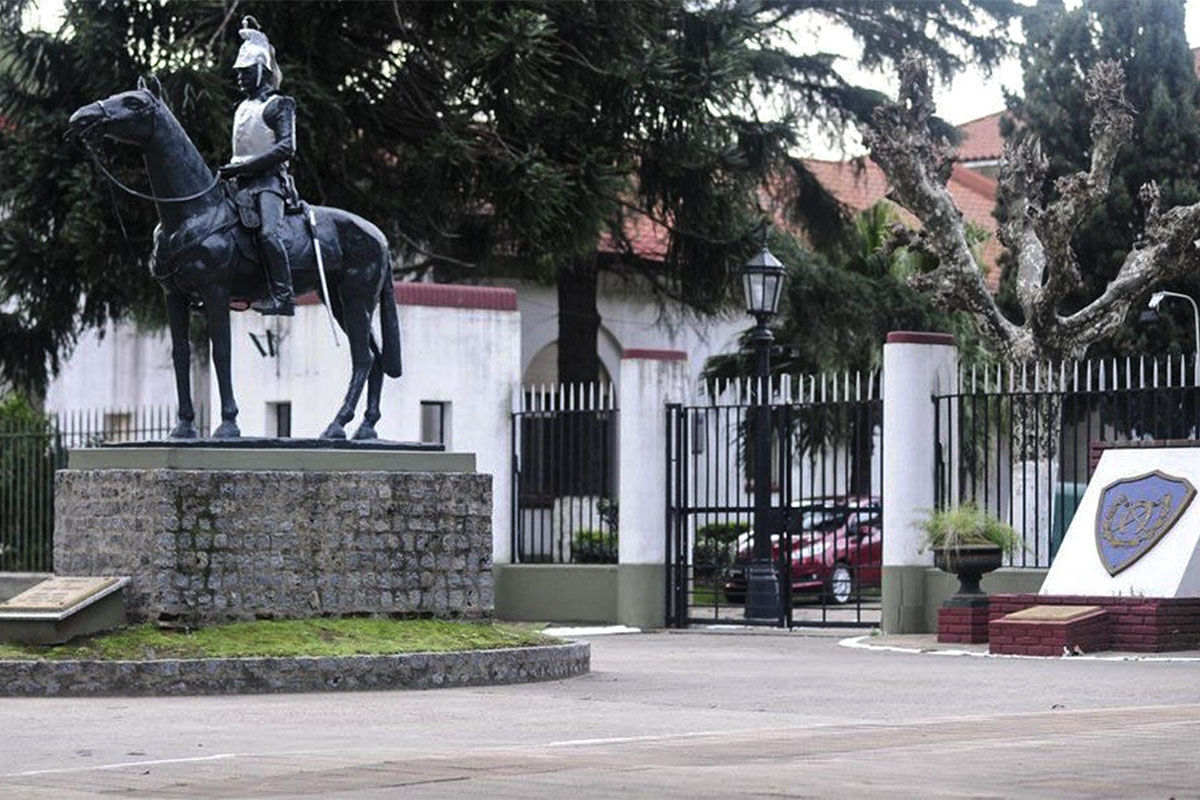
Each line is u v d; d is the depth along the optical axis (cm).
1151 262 2978
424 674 1692
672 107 3538
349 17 3394
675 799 973
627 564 2697
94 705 1540
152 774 1106
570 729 1352
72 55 3347
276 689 1642
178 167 1786
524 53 3278
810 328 4138
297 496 1770
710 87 3572
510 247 3697
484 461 2817
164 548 1717
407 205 3488
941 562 2270
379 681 1673
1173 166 4194
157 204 1794
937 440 2456
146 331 4062
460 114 3441
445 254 3700
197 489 1731
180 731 1348
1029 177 3191
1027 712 1443
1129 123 2898
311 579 1773
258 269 1820
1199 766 1086
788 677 1803
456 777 1070
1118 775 1048
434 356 2773
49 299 3503
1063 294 2966
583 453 2795
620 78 3478
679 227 3797
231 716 1453
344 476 1794
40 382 3794
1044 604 2122
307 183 3359
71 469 1809
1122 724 1322
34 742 1284
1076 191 2898
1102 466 2195
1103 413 2273
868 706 1512
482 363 2819
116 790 1042
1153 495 2127
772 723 1385
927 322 4172
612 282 4703
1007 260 4269
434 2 3366
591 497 2792
